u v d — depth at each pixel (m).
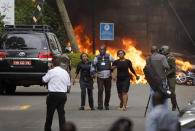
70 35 53.88
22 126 19.48
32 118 21.70
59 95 17.58
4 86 31.50
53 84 17.64
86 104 27.36
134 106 26.59
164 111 10.83
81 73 25.06
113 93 34.28
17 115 22.59
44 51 30.48
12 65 30.39
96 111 24.47
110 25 49.12
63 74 17.70
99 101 25.25
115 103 28.06
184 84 44.59
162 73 21.75
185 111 14.95
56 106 17.69
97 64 25.12
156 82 21.09
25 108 25.02
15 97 30.22
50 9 58.47
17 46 30.56
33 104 26.64
